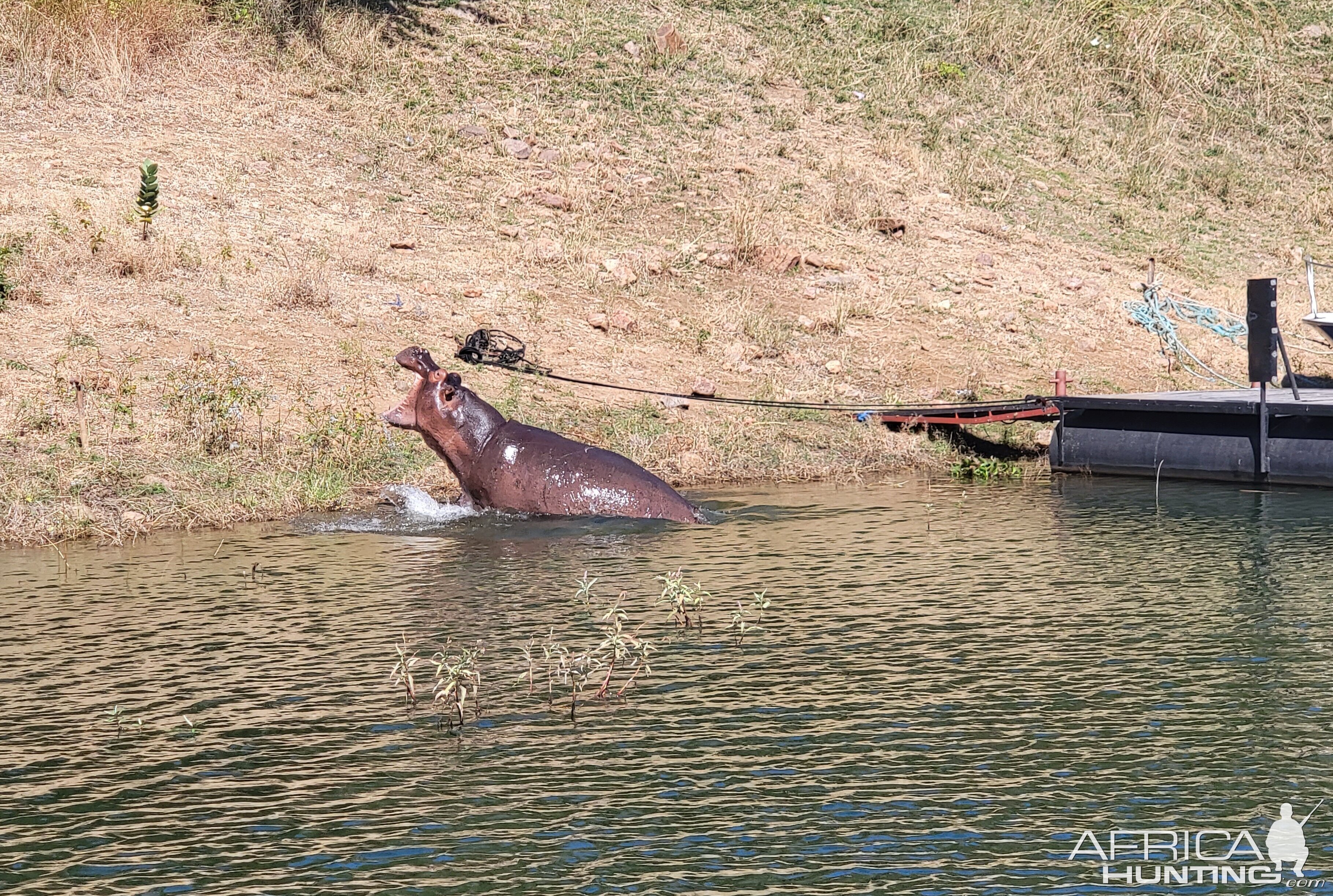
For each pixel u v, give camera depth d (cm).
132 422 2373
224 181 3316
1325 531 2098
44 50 3616
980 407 2800
